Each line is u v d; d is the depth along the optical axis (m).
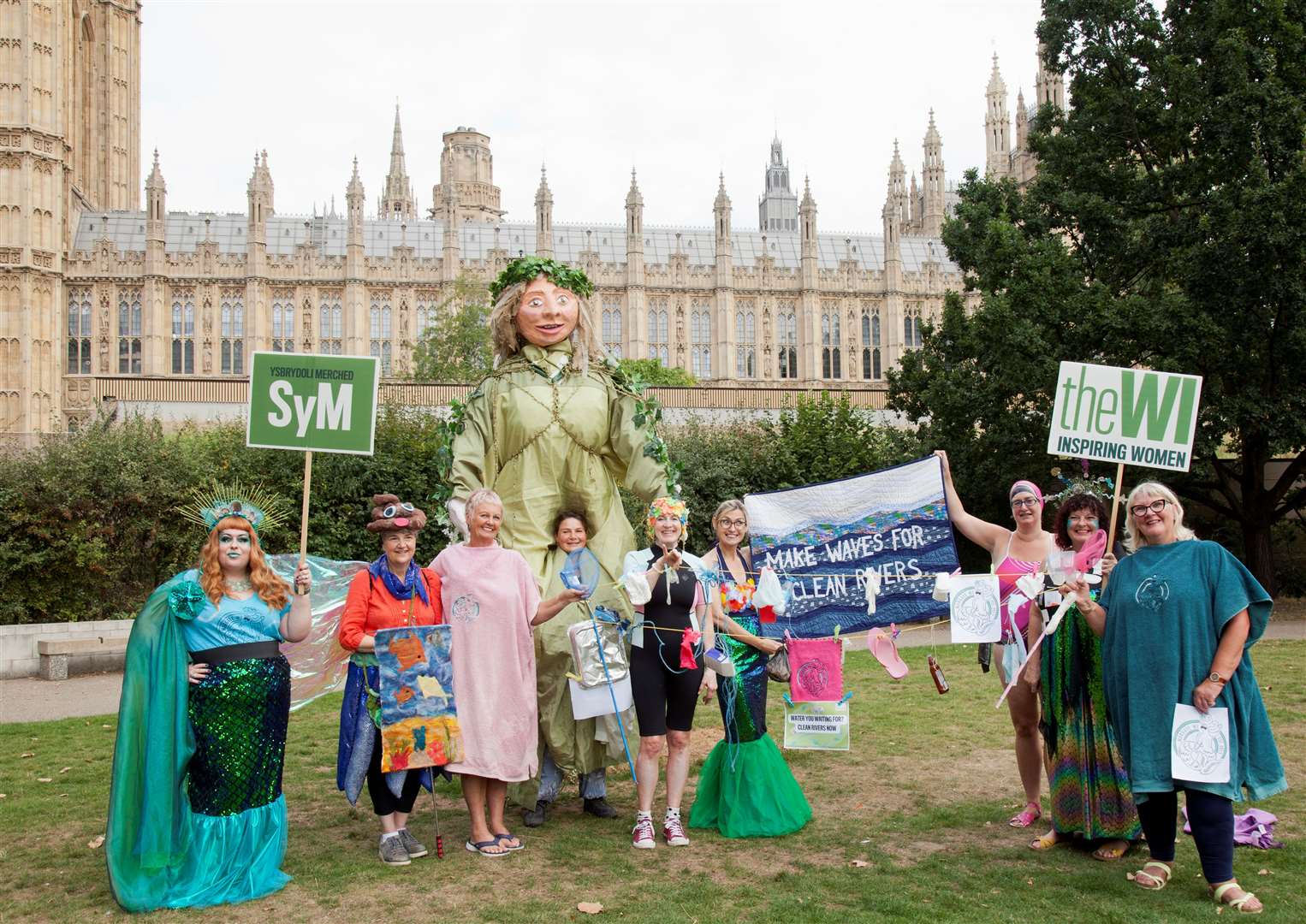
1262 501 24.14
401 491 23.16
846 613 8.31
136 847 5.66
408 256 69.88
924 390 27.97
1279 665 14.04
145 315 65.00
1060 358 21.86
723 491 24.83
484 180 121.62
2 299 58.19
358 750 6.41
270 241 71.56
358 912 5.50
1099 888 5.74
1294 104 21.36
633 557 6.75
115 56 71.88
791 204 164.62
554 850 6.66
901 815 7.38
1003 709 11.59
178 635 5.86
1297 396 21.64
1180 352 20.78
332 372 6.52
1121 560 6.07
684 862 6.36
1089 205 23.95
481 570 6.69
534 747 6.70
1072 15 25.44
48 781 9.01
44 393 59.16
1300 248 20.03
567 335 8.60
